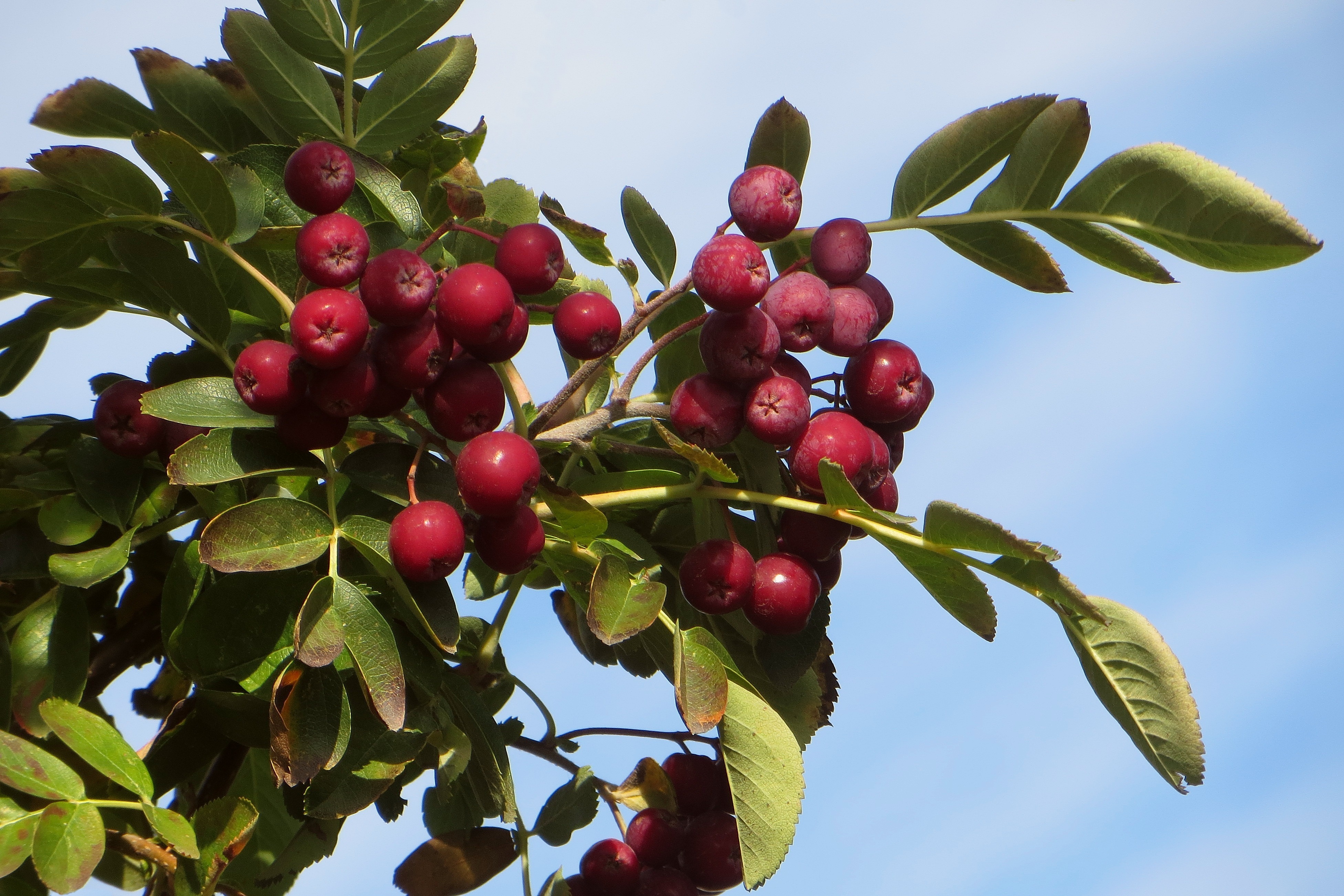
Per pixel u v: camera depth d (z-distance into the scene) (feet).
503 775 2.03
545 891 2.08
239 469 1.98
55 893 1.99
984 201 2.10
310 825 2.08
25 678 2.03
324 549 1.99
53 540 2.05
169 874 2.01
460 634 2.03
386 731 2.03
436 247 2.11
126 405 2.06
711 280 1.99
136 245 2.05
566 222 2.06
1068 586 1.99
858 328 2.05
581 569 2.08
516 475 1.96
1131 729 2.03
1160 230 2.06
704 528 2.11
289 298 2.09
